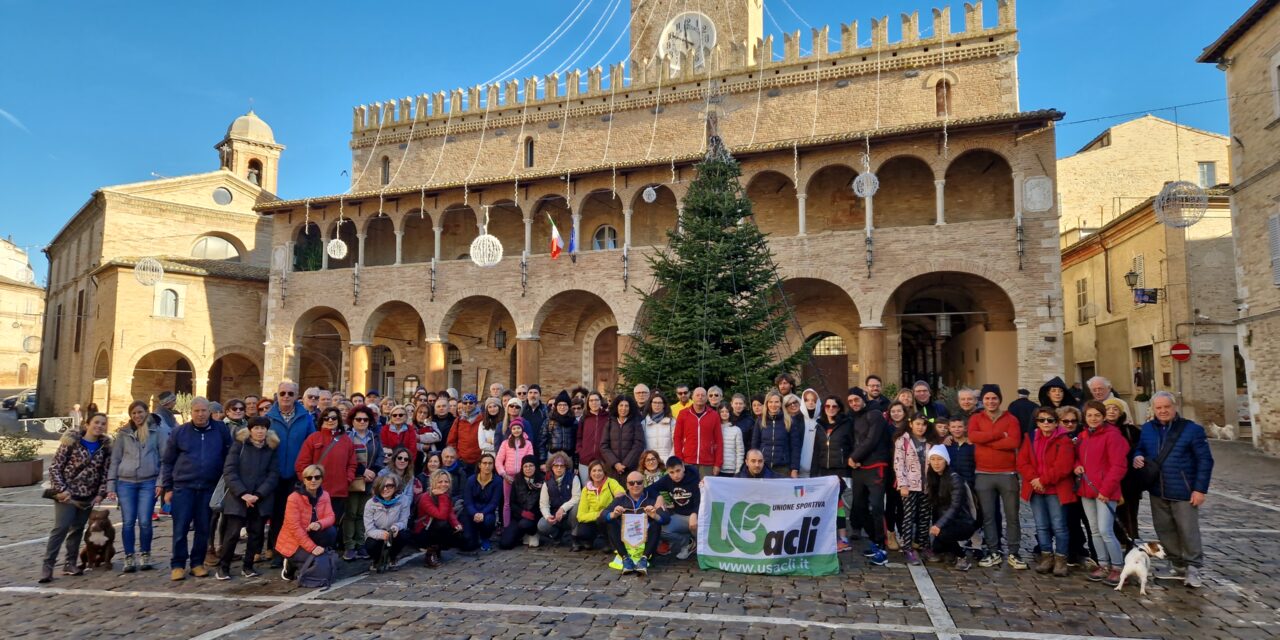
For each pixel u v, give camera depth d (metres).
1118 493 9.43
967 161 28.91
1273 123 21.19
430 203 33.19
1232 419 26.06
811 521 10.15
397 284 33.00
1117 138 35.91
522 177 30.94
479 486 11.79
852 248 26.64
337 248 33.00
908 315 27.80
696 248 16.11
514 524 11.78
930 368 34.16
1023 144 25.47
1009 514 10.28
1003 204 28.36
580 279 30.16
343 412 12.60
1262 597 8.88
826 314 30.47
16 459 20.94
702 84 35.09
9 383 74.81
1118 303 31.08
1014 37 30.70
